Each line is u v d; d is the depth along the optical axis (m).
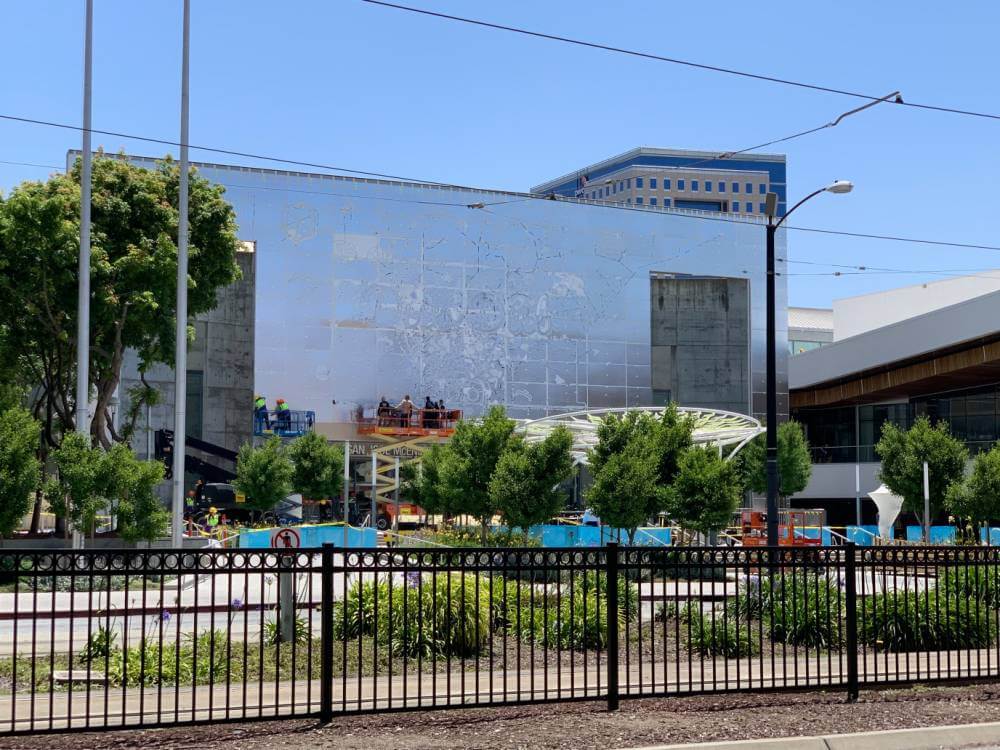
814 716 10.68
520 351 71.38
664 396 78.56
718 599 18.50
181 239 29.45
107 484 27.00
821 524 42.44
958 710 11.08
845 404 81.94
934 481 43.34
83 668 12.85
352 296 67.62
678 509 31.27
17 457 25.80
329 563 10.21
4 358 35.19
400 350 68.44
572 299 73.06
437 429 66.12
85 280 28.20
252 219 66.19
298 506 62.91
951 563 12.93
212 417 64.31
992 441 69.25
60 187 35.44
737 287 79.56
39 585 24.88
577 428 49.38
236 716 10.05
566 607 15.23
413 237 69.38
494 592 15.98
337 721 10.17
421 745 9.16
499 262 71.38
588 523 48.56
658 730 9.88
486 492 36.38
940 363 66.12
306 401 66.12
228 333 65.25
